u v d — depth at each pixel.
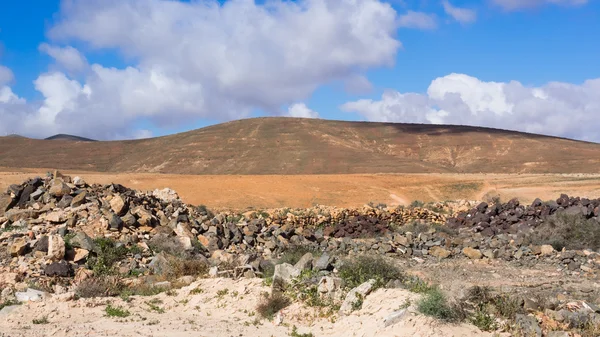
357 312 11.07
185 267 16.84
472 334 9.09
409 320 9.38
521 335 9.36
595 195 56.34
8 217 20.20
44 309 12.03
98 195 22.23
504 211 29.78
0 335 9.78
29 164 177.50
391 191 63.94
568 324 10.05
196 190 57.44
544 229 24.67
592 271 18.83
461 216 31.08
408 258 21.69
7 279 15.04
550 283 17.02
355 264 14.52
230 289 13.73
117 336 9.93
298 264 14.38
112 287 14.76
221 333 10.52
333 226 29.94
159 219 22.23
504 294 11.30
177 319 11.81
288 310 12.04
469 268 19.66
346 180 68.12
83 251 17.03
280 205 52.97
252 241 22.88
